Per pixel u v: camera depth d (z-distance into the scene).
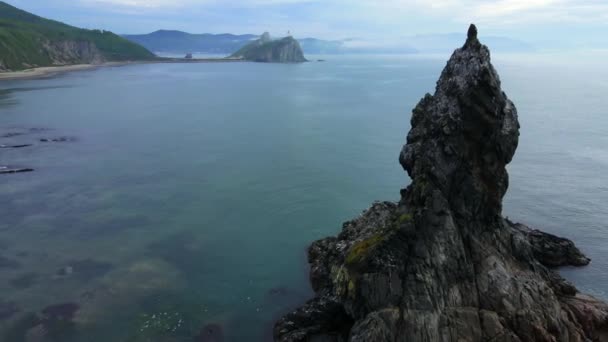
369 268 32.59
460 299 31.03
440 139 34.69
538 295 31.66
